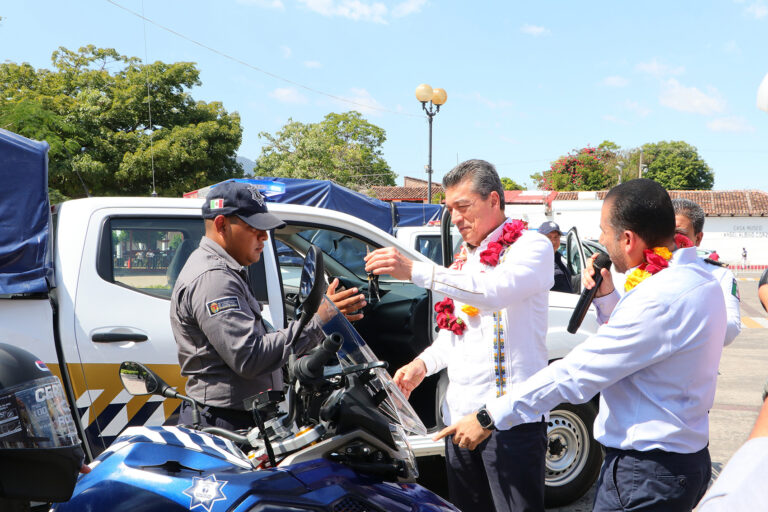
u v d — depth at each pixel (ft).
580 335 13.03
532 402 6.18
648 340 5.66
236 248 7.28
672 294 5.70
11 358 4.38
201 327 6.83
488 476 7.50
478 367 7.57
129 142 70.08
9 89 68.85
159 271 10.11
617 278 9.53
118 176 68.08
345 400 5.27
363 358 5.51
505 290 7.02
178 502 4.87
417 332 12.01
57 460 4.37
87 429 9.11
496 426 6.39
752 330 39.09
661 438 5.78
